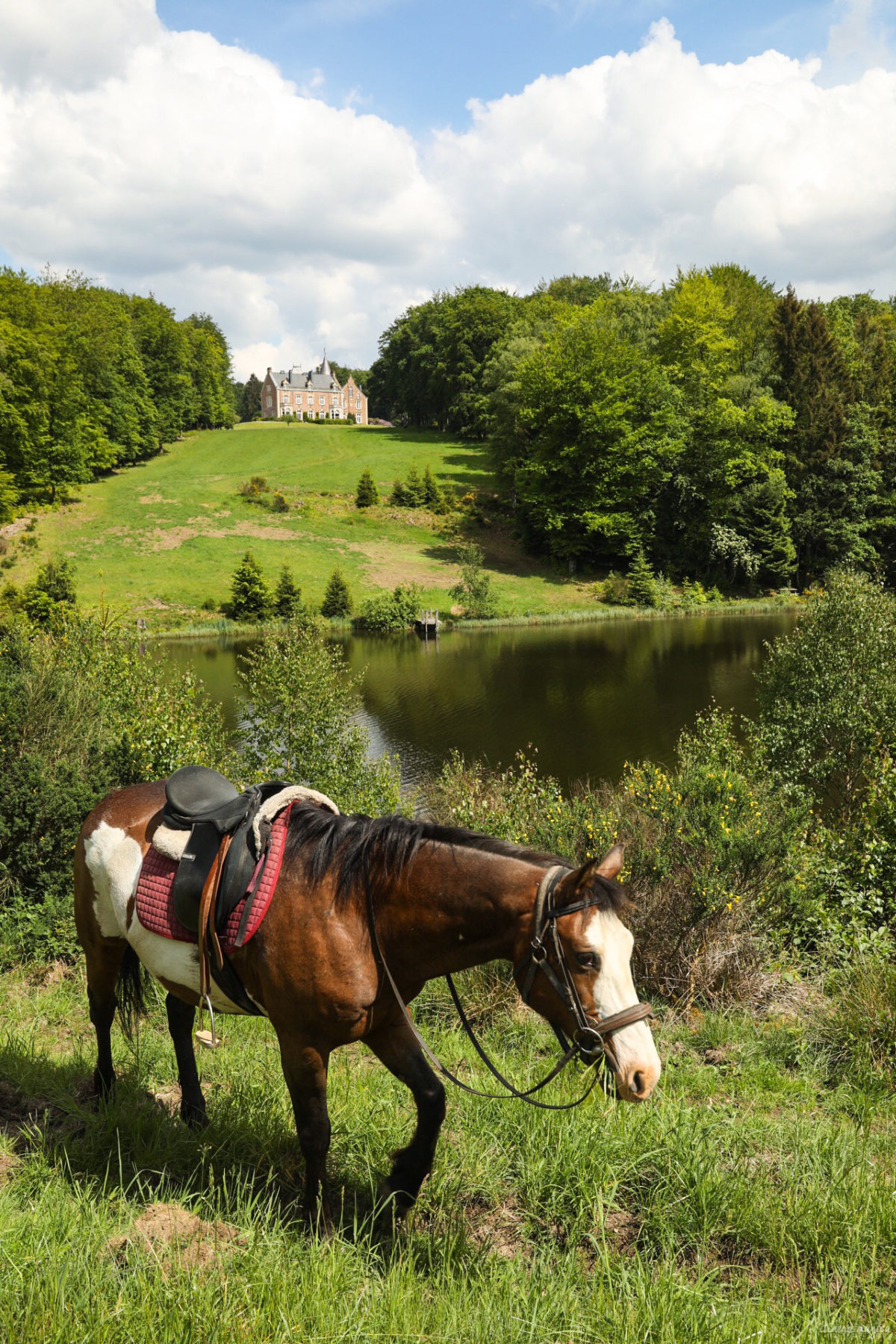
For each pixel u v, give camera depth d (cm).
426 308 11106
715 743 1272
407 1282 296
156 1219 324
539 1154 390
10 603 4122
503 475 7356
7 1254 282
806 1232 347
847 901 824
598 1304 293
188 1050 416
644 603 5391
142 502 6669
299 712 1173
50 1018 562
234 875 338
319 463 8331
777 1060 578
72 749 762
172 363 9462
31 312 6525
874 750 1197
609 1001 285
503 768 1850
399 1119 423
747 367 6456
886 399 6694
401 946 324
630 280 9275
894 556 6066
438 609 5056
